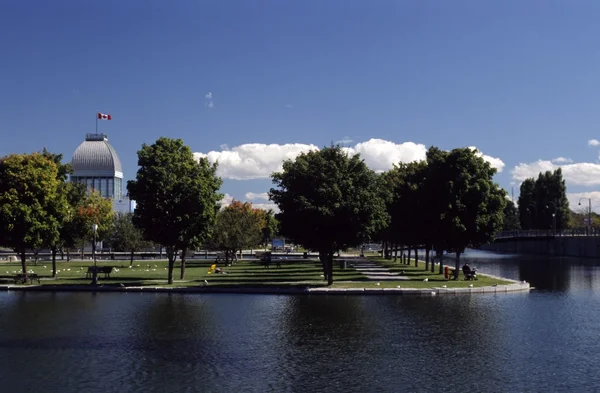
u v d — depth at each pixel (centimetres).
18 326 2570
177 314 2898
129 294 3822
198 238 4438
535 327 2511
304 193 4241
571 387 1630
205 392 1595
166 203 4303
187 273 5619
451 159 4841
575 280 5125
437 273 5384
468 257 10769
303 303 3306
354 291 3744
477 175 4838
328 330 2455
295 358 1966
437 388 1623
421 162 5991
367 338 2286
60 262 7750
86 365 1881
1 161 4625
